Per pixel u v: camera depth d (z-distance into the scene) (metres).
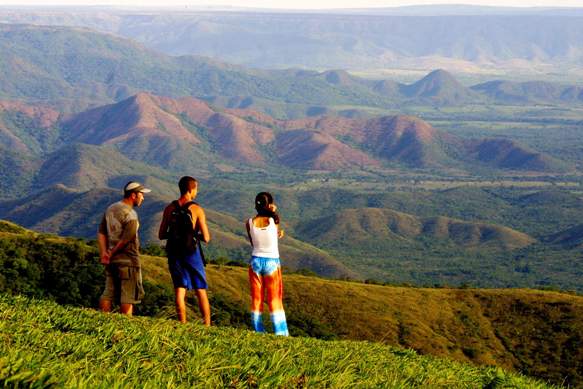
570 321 116.75
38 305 12.27
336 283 128.25
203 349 10.13
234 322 76.88
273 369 9.44
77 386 6.39
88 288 63.94
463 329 117.88
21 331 9.29
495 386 13.32
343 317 112.50
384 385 10.30
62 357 8.29
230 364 9.42
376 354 13.98
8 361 6.47
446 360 15.85
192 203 16.58
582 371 102.69
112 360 8.74
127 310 16.58
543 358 108.94
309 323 91.38
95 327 10.83
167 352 9.70
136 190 16.73
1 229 106.94
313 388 9.05
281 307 17.88
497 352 110.19
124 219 16.45
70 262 68.69
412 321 115.56
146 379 7.95
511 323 119.19
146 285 69.81
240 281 112.75
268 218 17.94
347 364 11.33
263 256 17.77
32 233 109.50
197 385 8.18
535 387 14.11
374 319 112.19
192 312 72.62
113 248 16.44
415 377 11.95
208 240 16.80
